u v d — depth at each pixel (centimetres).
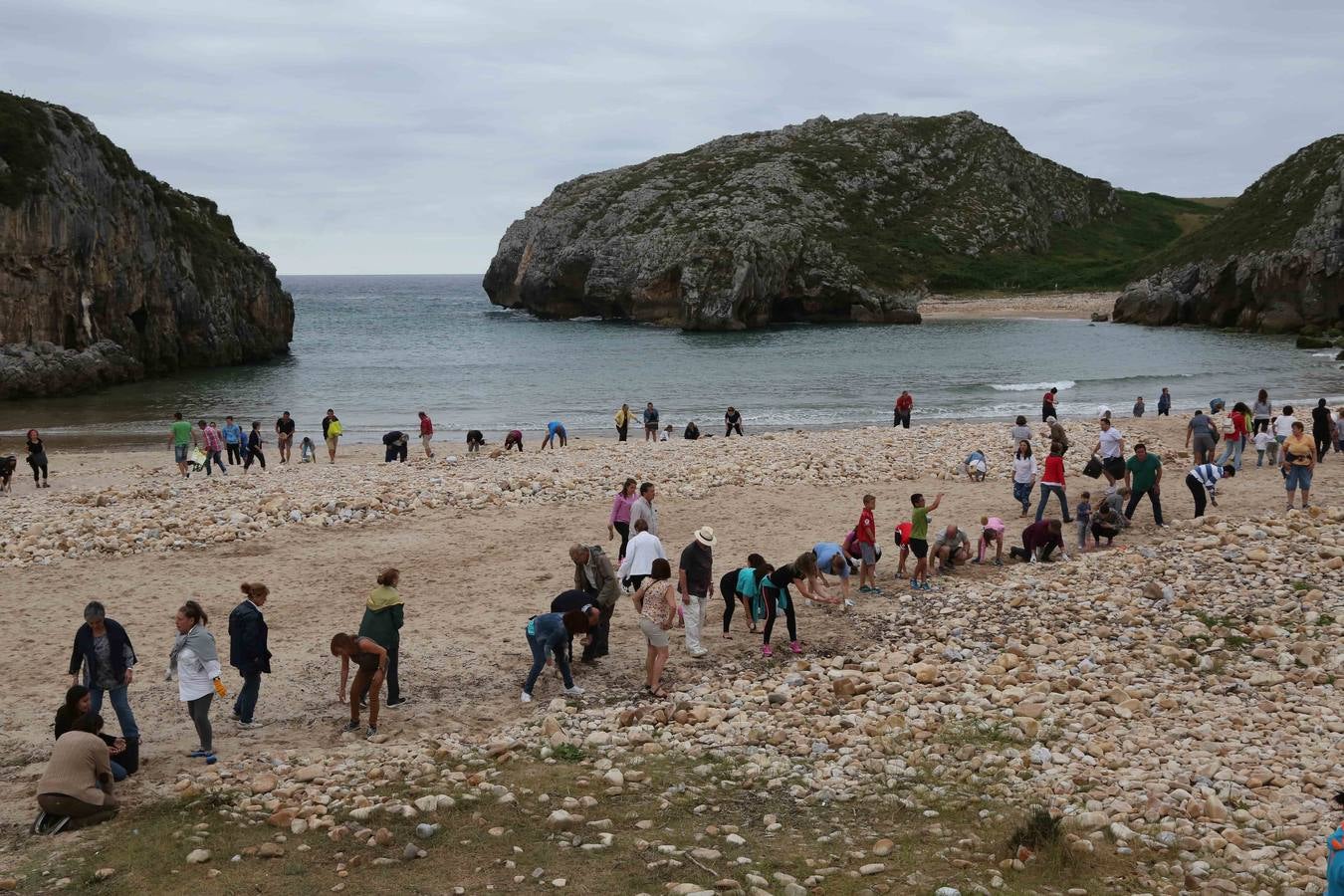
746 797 948
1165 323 9888
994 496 2309
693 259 10794
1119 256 16362
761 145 16725
